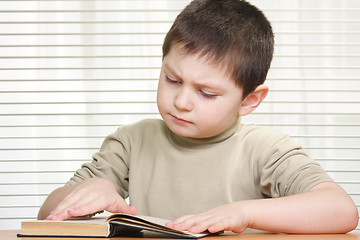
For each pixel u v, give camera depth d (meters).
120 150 1.46
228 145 1.36
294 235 1.03
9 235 1.01
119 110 2.90
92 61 2.90
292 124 2.88
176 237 0.95
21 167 2.88
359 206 2.86
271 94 2.90
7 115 2.88
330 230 1.07
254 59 1.22
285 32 2.90
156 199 1.37
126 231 1.01
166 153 1.39
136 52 2.91
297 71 2.90
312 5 2.91
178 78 1.15
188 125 1.19
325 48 2.90
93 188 1.17
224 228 0.97
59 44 2.90
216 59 1.13
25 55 2.89
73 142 2.90
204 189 1.33
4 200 2.88
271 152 1.31
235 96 1.19
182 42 1.14
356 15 2.90
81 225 0.95
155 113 2.90
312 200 1.08
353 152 2.88
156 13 2.92
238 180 1.33
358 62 2.89
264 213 1.04
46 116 2.89
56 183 2.89
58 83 2.89
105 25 2.91
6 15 2.90
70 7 2.91
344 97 2.88
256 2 2.90
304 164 1.22
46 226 0.96
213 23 1.16
